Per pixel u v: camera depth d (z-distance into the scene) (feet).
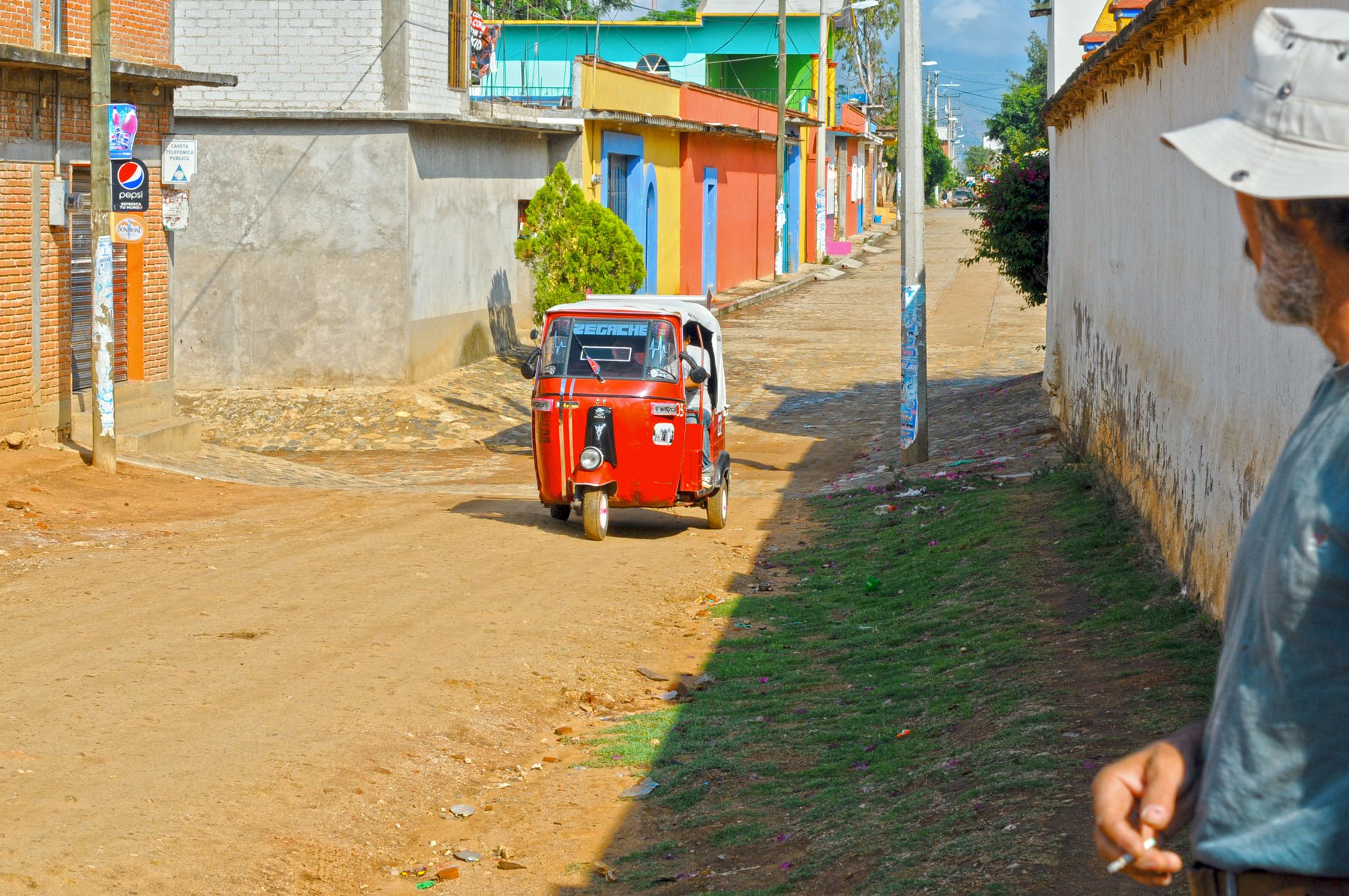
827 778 22.81
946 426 72.13
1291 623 5.69
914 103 59.31
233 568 39.40
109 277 53.42
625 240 84.74
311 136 78.38
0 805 20.43
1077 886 15.58
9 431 52.95
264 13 78.33
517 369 90.68
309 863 19.88
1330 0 20.10
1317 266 5.72
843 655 31.68
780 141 155.22
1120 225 42.29
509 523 50.03
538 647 32.63
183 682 27.63
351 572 39.55
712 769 23.90
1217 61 28.60
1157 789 6.37
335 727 25.53
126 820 20.26
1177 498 31.45
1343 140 5.42
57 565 38.78
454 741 25.85
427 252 82.12
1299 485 5.72
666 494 47.57
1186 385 31.19
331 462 69.36
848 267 186.70
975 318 129.49
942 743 22.99
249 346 79.92
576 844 21.02
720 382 51.67
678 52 179.32
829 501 54.90
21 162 53.01
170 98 63.46
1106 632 27.96
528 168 99.35
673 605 38.24
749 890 18.07
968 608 33.04
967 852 17.30
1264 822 5.81
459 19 86.07
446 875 19.65
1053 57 63.21
